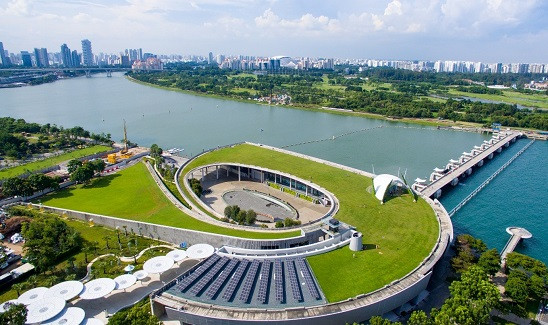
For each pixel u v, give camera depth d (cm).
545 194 19725
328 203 16875
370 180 17838
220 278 10156
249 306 9188
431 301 10525
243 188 19350
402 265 10825
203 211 15262
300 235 12644
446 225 13550
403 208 14788
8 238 13800
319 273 10475
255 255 11450
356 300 9388
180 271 11650
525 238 14812
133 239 13625
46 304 9119
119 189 18038
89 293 9762
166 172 19662
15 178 16900
